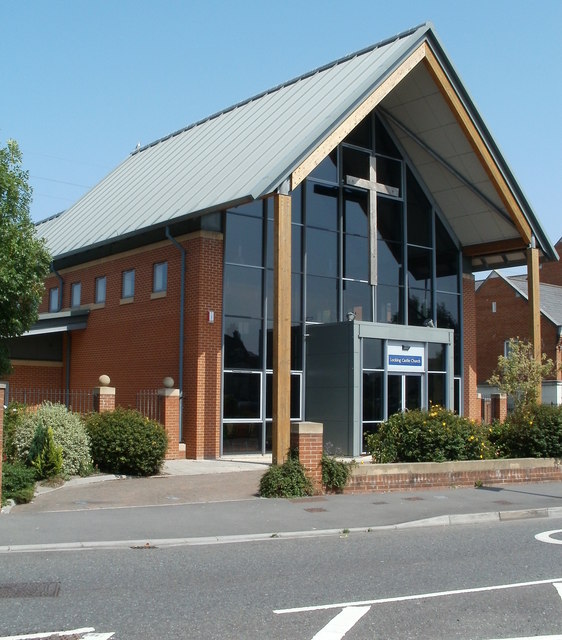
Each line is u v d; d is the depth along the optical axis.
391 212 26.39
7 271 18.31
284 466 15.62
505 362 23.88
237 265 22.27
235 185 20.08
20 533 11.37
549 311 44.91
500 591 8.25
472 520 13.76
